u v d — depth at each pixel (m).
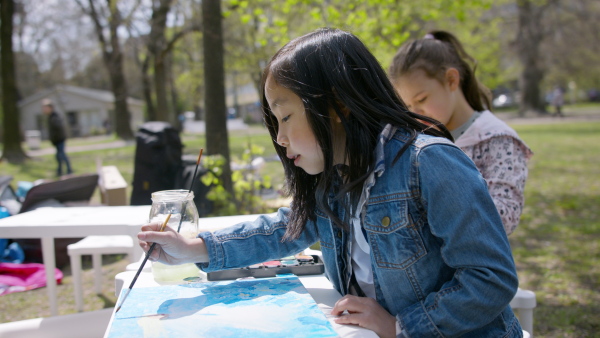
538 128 18.33
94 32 22.94
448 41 2.17
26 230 2.06
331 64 1.11
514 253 4.43
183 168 4.78
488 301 1.02
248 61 12.80
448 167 1.07
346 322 1.13
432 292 1.11
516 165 1.74
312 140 1.13
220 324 1.02
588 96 46.75
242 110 38.47
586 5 21.30
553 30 21.84
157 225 1.33
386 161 1.14
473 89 2.04
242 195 4.20
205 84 4.80
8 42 14.94
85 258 4.57
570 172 8.76
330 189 1.26
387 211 1.13
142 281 1.38
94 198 6.84
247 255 1.37
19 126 15.20
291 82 1.11
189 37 17.47
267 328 0.99
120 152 17.53
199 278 1.41
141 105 44.41
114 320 1.05
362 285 1.32
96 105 41.62
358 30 4.92
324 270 1.49
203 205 4.23
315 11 5.13
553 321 3.02
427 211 1.08
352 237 1.29
